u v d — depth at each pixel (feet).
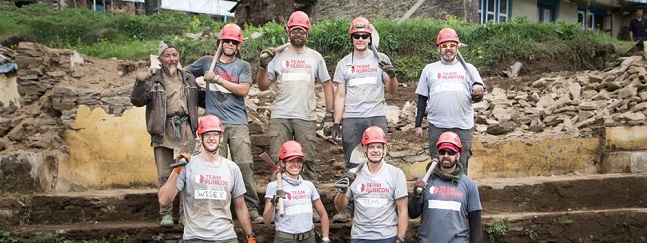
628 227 20.49
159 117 18.30
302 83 19.26
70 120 23.56
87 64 26.73
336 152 24.90
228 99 18.93
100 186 23.34
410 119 27.99
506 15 58.90
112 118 23.77
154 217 20.27
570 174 25.76
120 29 57.41
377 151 16.72
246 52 34.53
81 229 18.70
